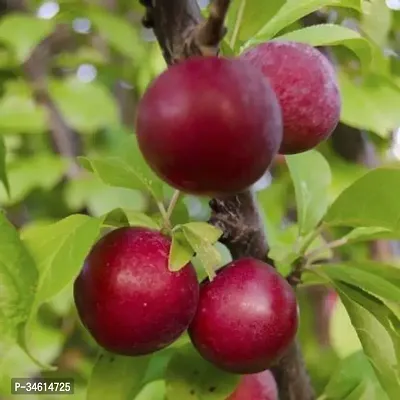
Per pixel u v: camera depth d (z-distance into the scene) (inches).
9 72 33.0
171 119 13.6
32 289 14.7
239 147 13.7
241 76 13.9
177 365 17.8
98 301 15.6
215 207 17.3
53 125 33.6
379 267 18.8
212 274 15.8
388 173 17.5
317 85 16.2
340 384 21.6
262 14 17.7
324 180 20.5
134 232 16.0
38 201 35.5
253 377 18.3
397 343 17.6
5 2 34.4
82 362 31.0
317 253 19.4
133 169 18.1
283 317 16.1
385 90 26.8
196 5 15.7
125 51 29.5
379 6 24.1
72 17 29.8
